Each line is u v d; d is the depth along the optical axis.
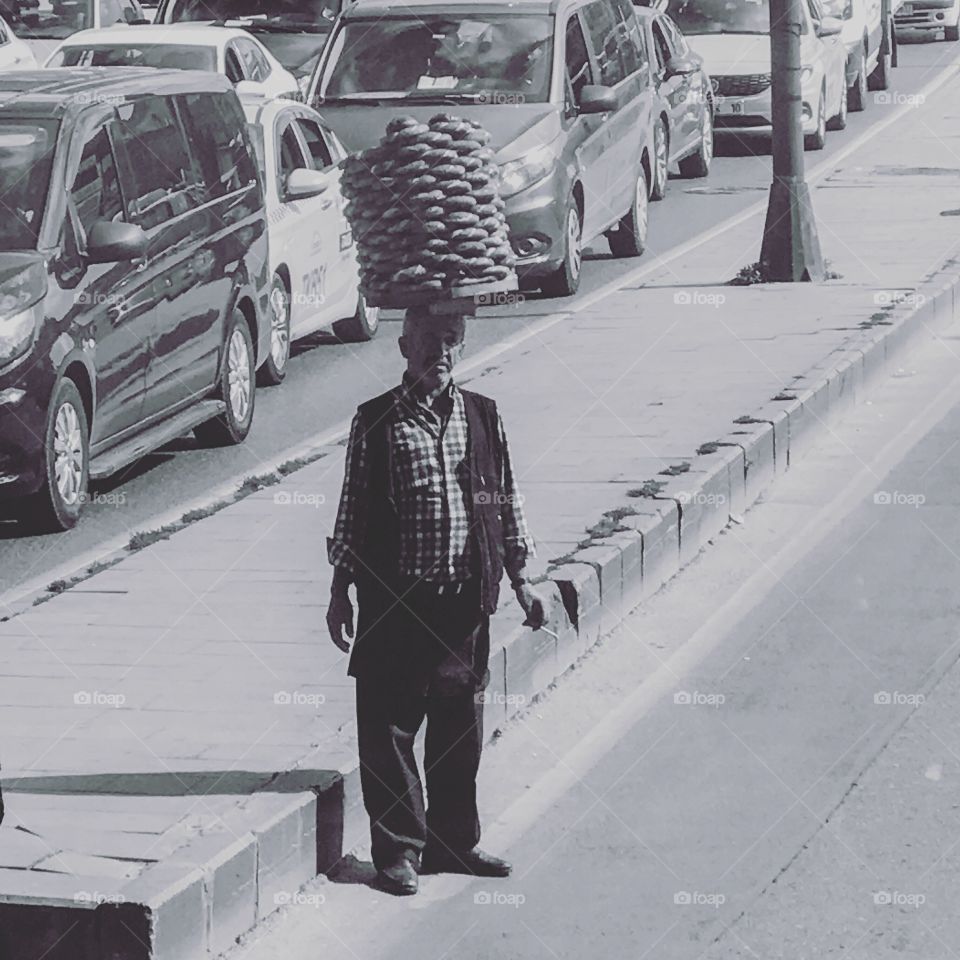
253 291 24.20
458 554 11.30
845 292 29.30
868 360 24.94
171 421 22.02
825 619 16.31
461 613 11.39
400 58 33.72
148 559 17.20
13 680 13.90
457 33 34.06
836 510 19.73
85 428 19.95
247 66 42.00
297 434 24.03
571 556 16.06
